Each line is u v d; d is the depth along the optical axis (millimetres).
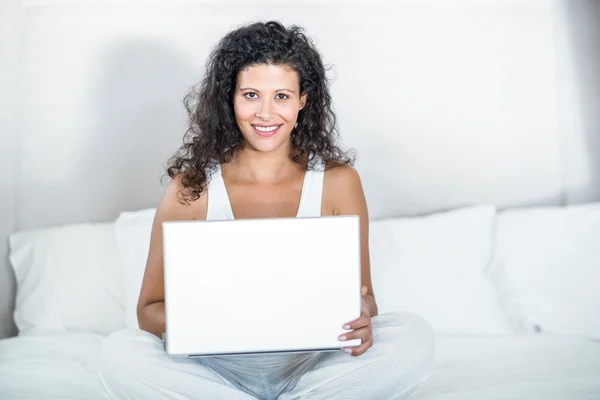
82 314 1995
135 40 2242
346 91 2303
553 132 2373
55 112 2230
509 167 2373
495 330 1973
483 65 2338
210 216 1540
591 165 2373
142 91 2258
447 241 2084
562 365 1706
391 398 1334
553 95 2363
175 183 1559
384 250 2064
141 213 2104
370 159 2332
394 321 1376
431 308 1987
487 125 2357
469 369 1703
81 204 2271
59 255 2062
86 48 2229
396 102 2322
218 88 1514
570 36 2344
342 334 1271
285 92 1459
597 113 2363
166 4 2246
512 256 2115
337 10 2281
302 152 1600
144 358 1280
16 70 2197
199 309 1250
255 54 1441
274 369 1420
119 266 2059
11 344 1833
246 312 1257
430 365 1356
